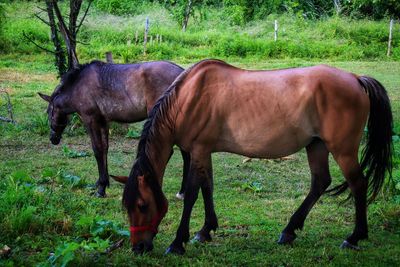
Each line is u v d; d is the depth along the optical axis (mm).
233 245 5301
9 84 15242
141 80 6824
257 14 26922
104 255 4953
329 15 28500
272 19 25859
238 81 5043
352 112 4910
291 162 8555
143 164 4797
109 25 23766
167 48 20875
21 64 18656
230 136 5098
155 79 6770
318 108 4938
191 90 5035
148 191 4758
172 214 6238
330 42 22422
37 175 7785
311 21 25750
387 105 5113
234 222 5957
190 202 5109
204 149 5113
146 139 4957
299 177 7801
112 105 7020
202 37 22906
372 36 23531
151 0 29266
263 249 5203
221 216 6148
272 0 27297
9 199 5926
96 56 19859
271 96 4969
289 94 4953
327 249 5148
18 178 6914
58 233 5539
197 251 5125
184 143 5145
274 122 4977
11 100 12945
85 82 7117
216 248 5207
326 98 4914
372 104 5113
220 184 7453
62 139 9969
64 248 4660
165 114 5043
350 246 5125
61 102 7289
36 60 19531
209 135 5070
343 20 25734
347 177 5027
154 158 5008
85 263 4688
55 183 7297
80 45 20578
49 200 6297
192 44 22734
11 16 24156
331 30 23719
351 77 5035
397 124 10258
